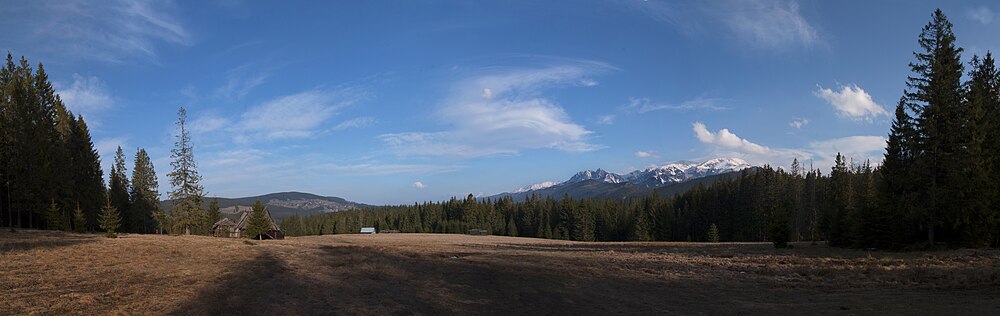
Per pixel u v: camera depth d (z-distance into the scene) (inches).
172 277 813.2
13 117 2298.2
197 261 1047.0
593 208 5846.5
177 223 2298.2
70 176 2578.7
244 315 566.6
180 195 2301.9
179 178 2303.2
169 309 578.9
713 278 976.9
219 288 725.3
